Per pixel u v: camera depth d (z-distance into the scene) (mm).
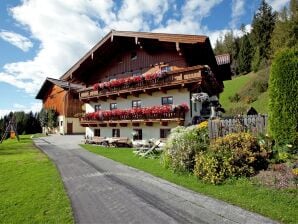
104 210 7609
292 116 10781
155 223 6605
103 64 27328
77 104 42594
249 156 9922
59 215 7336
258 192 8156
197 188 9211
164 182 10266
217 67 25156
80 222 6863
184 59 21016
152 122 21078
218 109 23875
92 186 10094
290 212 6711
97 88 25438
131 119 22438
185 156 11164
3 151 21281
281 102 11109
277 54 11570
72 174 12328
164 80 20422
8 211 7770
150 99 22141
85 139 26641
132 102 23656
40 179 11398
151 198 8453
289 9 56062
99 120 25625
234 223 6383
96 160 15953
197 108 21828
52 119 42375
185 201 8039
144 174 11695
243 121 13242
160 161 13820
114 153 18531
